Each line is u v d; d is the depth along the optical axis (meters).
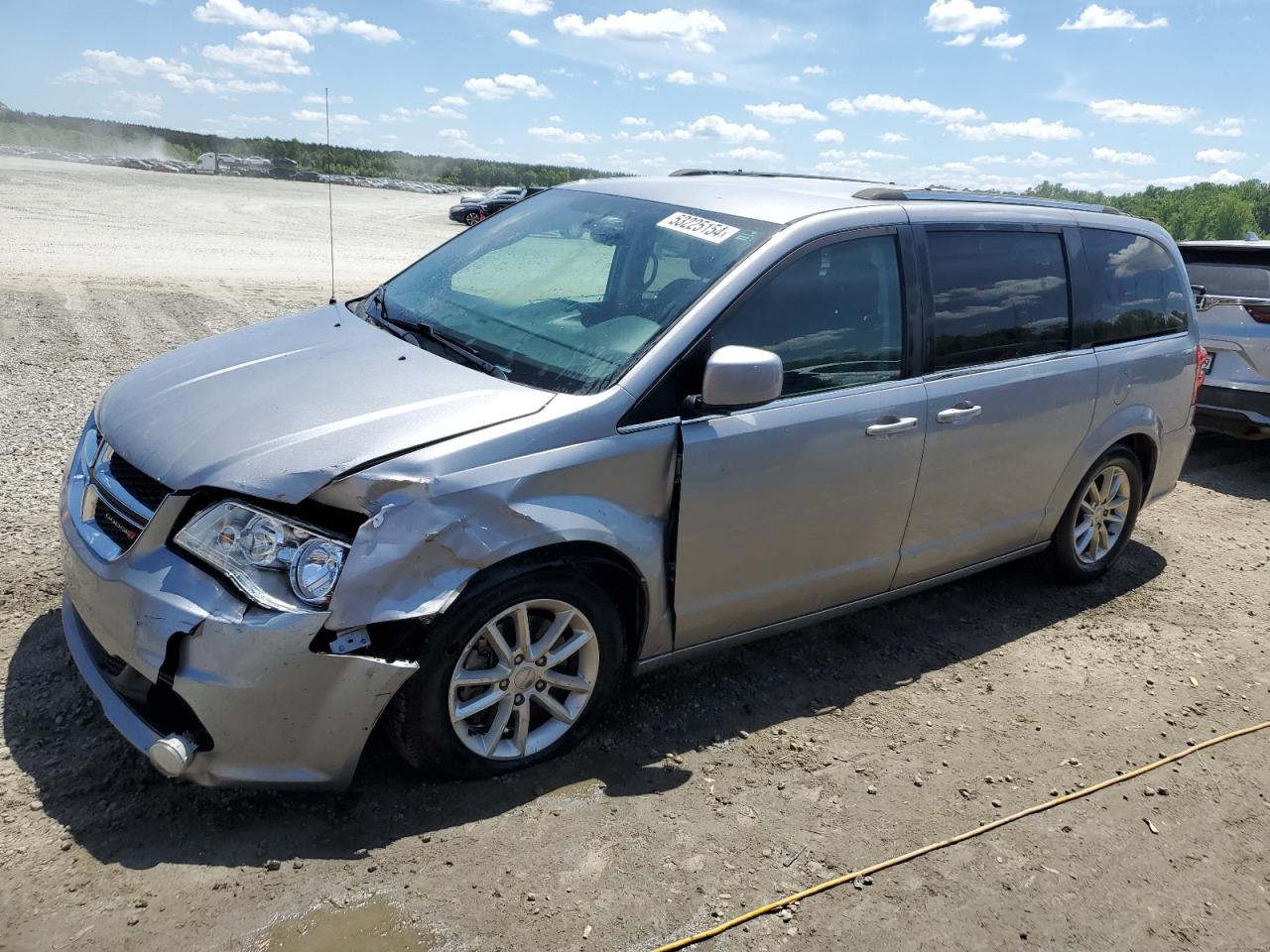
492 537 2.80
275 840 2.74
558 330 3.44
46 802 2.78
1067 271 4.60
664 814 3.06
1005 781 3.48
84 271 12.74
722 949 2.56
